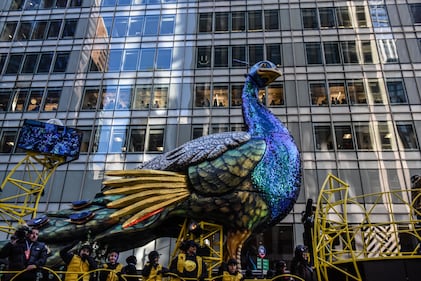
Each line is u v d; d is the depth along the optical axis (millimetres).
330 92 30375
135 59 33250
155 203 10562
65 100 31859
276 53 32312
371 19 32812
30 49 34156
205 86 31672
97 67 33125
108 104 31547
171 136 29984
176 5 35250
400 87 30094
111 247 11141
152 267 8375
